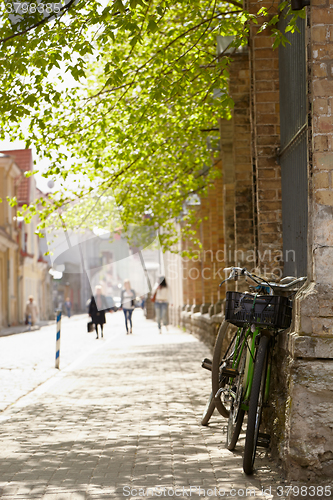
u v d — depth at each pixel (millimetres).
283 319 5551
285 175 8180
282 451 5562
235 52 12578
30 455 6473
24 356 18453
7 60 8125
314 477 5004
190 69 9250
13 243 49469
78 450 6637
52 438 7246
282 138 8406
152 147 11758
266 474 5535
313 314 5219
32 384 12055
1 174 48031
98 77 12930
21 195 53375
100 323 26250
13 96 8875
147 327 34562
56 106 11211
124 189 14086
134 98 12445
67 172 13039
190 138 13609
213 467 5812
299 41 7023
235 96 12664
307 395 5078
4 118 8961
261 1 8930
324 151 5355
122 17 7504
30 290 57344
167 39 11656
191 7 10758
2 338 31250
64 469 5918
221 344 7070
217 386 7012
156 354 17391
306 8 5488
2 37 8211
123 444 6844
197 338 23453
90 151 12117
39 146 11445
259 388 5520
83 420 8242
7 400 10109
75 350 20453
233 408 6371
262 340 5754
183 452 6402
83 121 11703
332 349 5125
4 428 7879
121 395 10242
